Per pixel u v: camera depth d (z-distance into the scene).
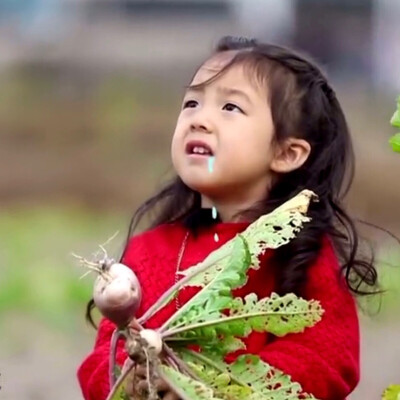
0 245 18.78
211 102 5.09
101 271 4.05
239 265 4.19
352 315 5.03
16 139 26.19
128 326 4.09
